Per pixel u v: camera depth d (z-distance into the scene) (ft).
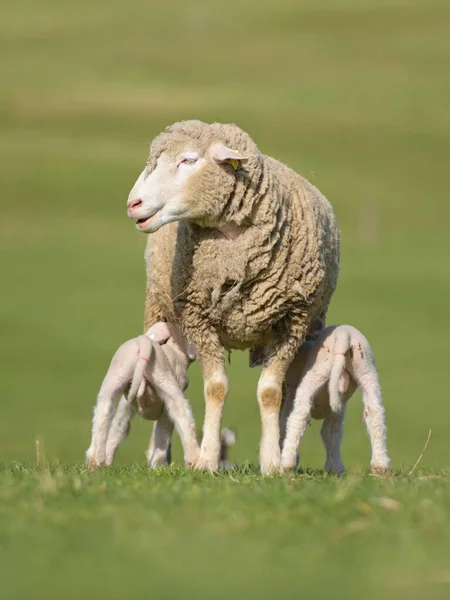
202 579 48.49
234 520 57.41
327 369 82.64
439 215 430.20
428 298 320.50
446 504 60.80
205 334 85.61
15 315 298.35
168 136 80.59
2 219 422.41
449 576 49.24
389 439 193.26
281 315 83.97
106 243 395.34
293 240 83.56
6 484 67.51
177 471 77.97
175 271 84.53
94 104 576.61
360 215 424.05
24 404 221.25
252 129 529.04
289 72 652.48
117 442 91.04
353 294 323.78
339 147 508.94
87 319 295.89
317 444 192.95
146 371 85.61
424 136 528.22
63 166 476.95
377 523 57.41
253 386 242.99
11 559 51.57
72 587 47.57
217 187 80.28
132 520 57.62
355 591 47.32
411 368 251.19
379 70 653.30
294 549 52.95
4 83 620.90
